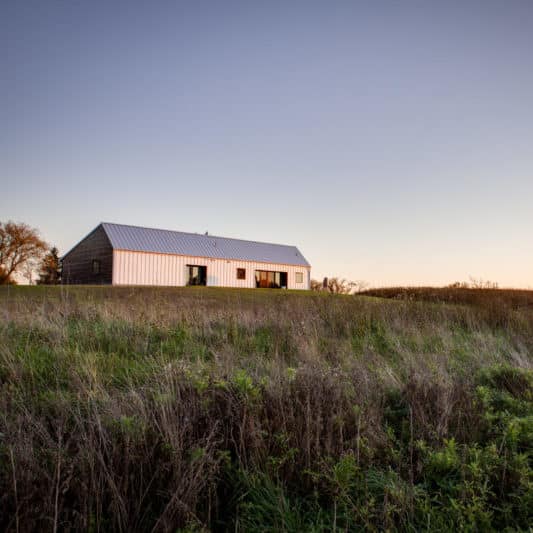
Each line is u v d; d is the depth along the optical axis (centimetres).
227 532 216
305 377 362
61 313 789
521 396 380
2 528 193
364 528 207
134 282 3111
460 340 720
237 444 277
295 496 240
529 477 237
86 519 198
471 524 202
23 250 4566
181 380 360
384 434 293
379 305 1060
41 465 241
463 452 260
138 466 240
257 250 4166
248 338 686
